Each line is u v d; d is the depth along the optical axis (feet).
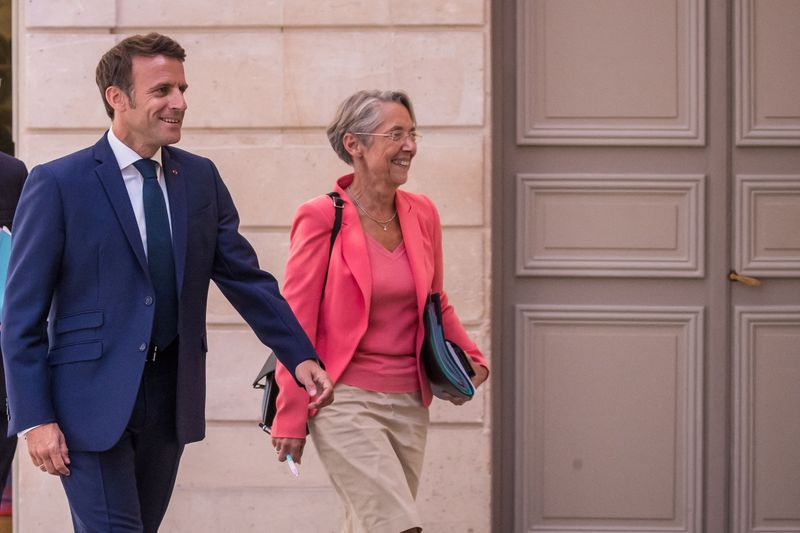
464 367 17.08
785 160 23.95
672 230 24.03
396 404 16.38
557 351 24.18
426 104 23.11
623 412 24.17
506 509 24.30
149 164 14.75
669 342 24.08
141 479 15.17
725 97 23.95
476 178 23.06
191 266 14.87
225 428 23.52
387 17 23.15
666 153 24.08
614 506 24.26
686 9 23.97
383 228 16.89
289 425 16.11
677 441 24.13
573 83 24.08
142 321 14.33
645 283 24.12
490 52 23.16
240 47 23.39
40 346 14.08
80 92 23.61
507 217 24.17
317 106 23.32
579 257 24.12
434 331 16.33
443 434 23.21
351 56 23.21
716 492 24.09
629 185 24.00
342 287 16.29
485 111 23.07
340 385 16.19
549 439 24.26
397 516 15.40
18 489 24.21
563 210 24.12
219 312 23.48
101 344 14.26
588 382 24.17
